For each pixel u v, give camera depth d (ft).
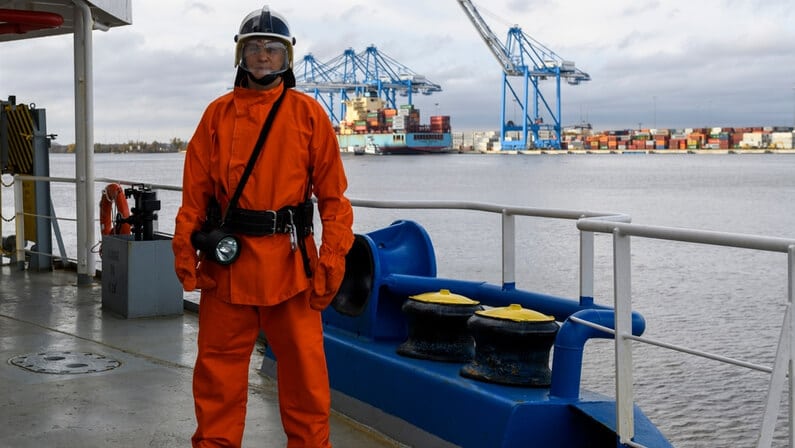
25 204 29.76
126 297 21.26
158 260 21.58
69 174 266.77
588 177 345.72
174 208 121.60
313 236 9.66
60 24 26.08
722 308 56.85
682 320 52.54
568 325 10.68
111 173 338.95
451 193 234.38
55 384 15.05
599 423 9.89
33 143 28.89
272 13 9.27
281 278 9.29
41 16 25.38
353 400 13.28
